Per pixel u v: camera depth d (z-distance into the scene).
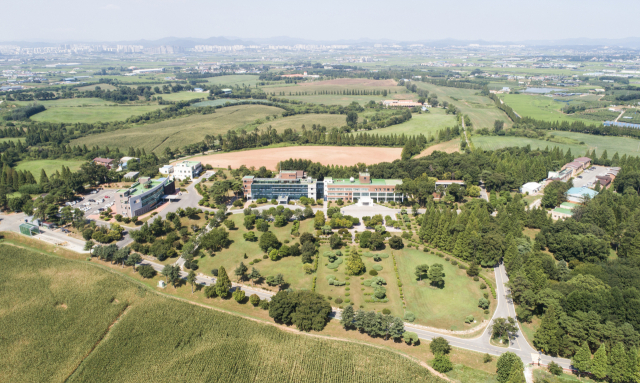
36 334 191.38
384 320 185.25
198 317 198.12
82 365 176.12
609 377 160.38
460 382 161.88
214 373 167.62
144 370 171.00
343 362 171.50
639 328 175.62
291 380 164.25
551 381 159.62
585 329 175.25
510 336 186.62
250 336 186.62
